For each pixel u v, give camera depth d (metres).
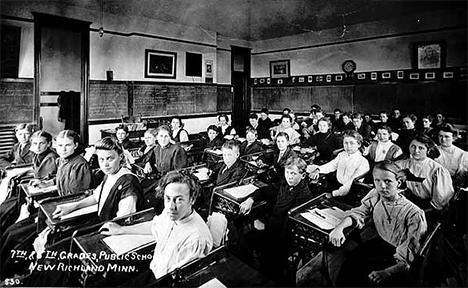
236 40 8.61
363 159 3.23
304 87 8.27
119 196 2.19
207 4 6.47
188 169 3.44
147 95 6.86
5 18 5.07
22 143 3.87
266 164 3.85
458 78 6.00
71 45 7.26
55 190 2.69
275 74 8.74
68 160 2.72
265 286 1.44
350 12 6.70
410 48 6.53
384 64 6.93
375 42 7.02
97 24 6.12
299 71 8.32
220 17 7.05
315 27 7.59
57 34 7.06
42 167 3.15
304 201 2.47
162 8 6.45
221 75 8.38
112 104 6.42
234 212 2.58
